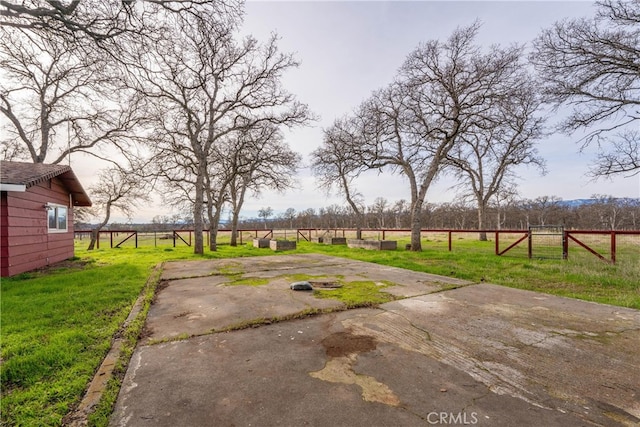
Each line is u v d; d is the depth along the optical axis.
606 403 2.08
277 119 14.62
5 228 6.89
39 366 2.53
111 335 3.33
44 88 13.52
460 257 10.39
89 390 2.22
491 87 11.91
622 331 3.47
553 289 5.64
